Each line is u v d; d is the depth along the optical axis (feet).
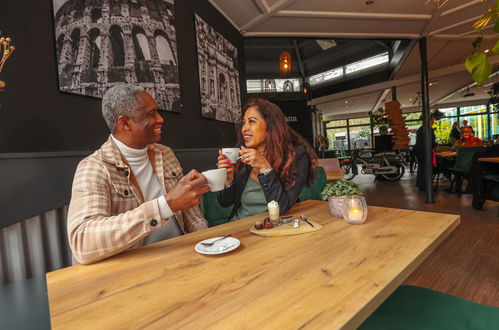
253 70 33.45
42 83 4.78
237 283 2.13
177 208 2.85
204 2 10.25
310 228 3.37
